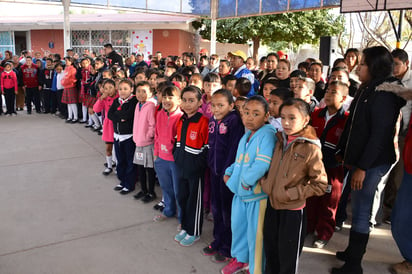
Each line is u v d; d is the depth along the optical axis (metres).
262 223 2.29
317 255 2.83
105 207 3.69
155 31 15.19
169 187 3.33
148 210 3.64
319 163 2.00
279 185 2.07
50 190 4.13
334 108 2.85
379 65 2.30
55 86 9.04
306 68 5.09
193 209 2.89
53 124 8.00
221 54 16.44
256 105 2.21
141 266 2.64
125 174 4.12
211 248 2.79
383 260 2.78
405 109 3.24
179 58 8.70
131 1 9.50
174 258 2.75
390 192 3.64
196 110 2.84
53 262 2.67
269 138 2.20
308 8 7.73
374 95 2.26
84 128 7.64
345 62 4.52
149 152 3.70
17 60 9.75
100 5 9.34
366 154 2.25
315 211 3.04
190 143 2.79
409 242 2.49
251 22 13.04
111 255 2.78
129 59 8.66
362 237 2.45
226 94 2.57
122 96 3.93
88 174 4.72
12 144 6.16
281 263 2.19
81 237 3.06
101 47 15.97
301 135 2.07
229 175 2.45
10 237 3.04
